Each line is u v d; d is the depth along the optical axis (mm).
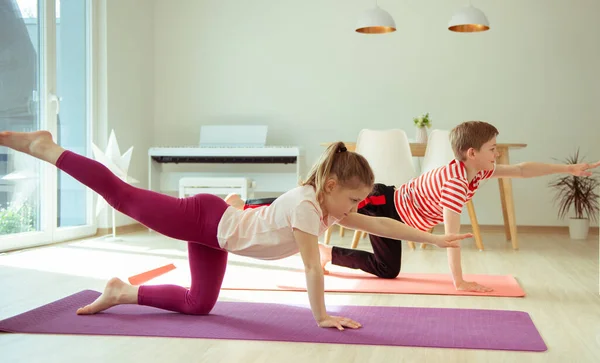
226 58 6133
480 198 5727
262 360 1729
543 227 5645
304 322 2131
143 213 2068
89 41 5094
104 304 2217
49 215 4480
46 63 4457
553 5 5641
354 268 3096
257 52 6090
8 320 2117
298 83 6027
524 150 5699
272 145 6062
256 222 2045
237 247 2051
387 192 2961
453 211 2641
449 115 5793
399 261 3016
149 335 1950
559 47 5641
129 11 5641
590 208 5258
